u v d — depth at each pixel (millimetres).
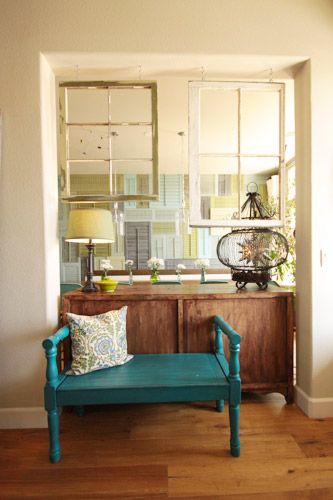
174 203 5465
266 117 3299
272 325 2033
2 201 1827
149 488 1375
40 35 1816
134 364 1795
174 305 2000
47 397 1506
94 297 1955
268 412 1968
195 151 2008
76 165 4832
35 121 1826
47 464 1525
